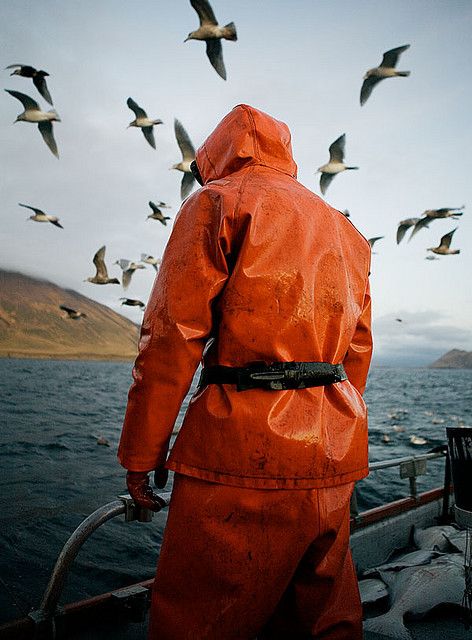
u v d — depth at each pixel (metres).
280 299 1.54
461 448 2.67
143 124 10.36
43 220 12.39
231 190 1.61
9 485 9.04
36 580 5.05
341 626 1.64
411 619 2.66
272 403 1.50
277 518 1.47
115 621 2.38
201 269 1.53
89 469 10.91
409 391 67.12
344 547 1.64
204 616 1.48
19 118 10.25
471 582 2.72
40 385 46.66
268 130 1.77
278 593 1.52
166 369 1.49
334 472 1.54
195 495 1.51
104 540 6.14
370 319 1.95
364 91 9.70
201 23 7.76
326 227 1.72
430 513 3.97
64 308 15.07
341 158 10.03
